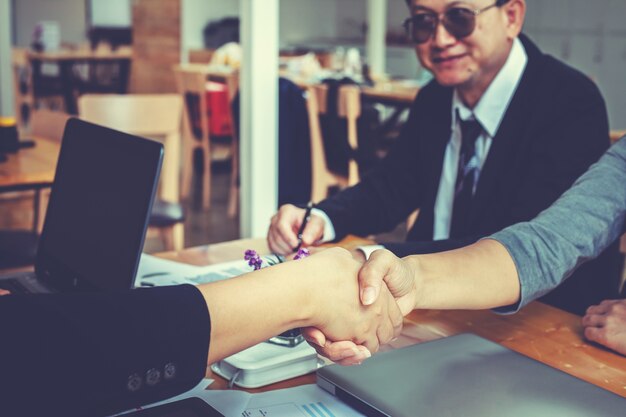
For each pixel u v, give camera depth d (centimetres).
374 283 86
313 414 89
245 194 235
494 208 174
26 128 749
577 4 651
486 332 116
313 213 167
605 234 121
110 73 870
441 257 107
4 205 319
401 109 523
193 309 72
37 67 844
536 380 95
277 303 78
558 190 165
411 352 104
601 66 634
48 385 62
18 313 64
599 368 104
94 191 124
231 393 94
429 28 170
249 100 229
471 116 177
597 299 169
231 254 155
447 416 85
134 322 68
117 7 1146
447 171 188
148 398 68
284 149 427
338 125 438
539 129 169
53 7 1169
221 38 973
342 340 87
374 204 189
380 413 87
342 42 995
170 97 342
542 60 174
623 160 129
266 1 223
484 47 167
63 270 128
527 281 110
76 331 65
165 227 295
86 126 134
